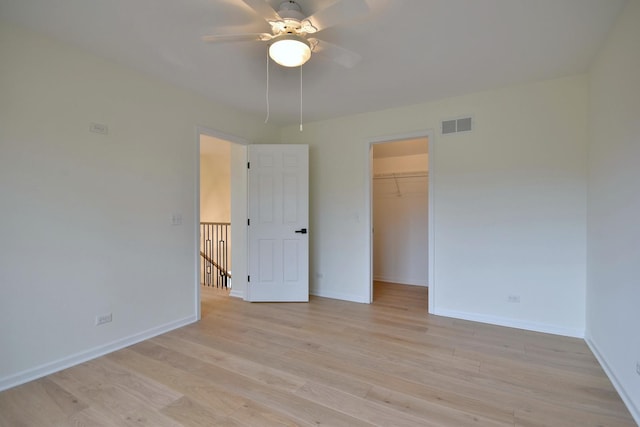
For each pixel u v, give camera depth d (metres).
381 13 1.92
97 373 2.21
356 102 3.52
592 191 2.61
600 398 1.91
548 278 2.94
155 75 2.83
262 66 2.66
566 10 1.91
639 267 1.71
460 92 3.23
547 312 2.95
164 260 2.99
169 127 3.03
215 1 1.84
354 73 2.78
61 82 2.28
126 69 2.68
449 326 3.12
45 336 2.20
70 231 2.33
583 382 2.08
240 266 4.23
